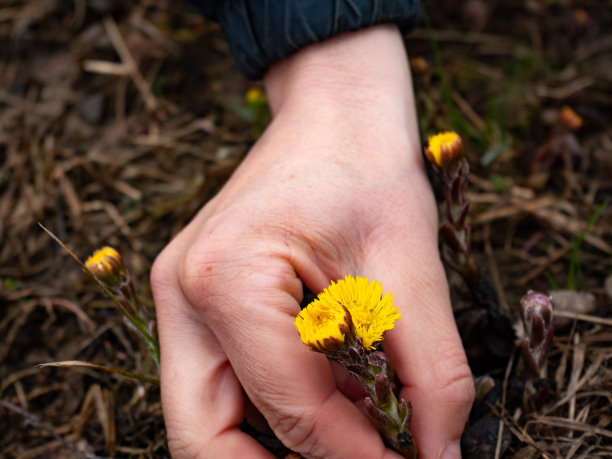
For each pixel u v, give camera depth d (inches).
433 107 14.0
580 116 16.2
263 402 9.5
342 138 10.9
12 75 19.6
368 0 11.4
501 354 11.6
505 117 16.0
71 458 12.6
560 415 11.4
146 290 14.4
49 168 17.2
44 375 13.8
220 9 12.5
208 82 18.9
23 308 14.7
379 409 9.2
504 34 19.1
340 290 8.8
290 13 11.4
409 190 10.7
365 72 11.4
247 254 9.9
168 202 16.3
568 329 12.3
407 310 9.9
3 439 13.1
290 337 9.4
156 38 19.7
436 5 19.6
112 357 13.7
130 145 17.6
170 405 10.3
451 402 9.7
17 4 21.2
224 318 9.8
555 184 15.3
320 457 9.5
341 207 10.3
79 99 18.8
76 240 15.8
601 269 13.6
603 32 18.4
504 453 10.9
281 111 11.7
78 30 20.4
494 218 14.8
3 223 16.3
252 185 10.7
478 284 11.6
